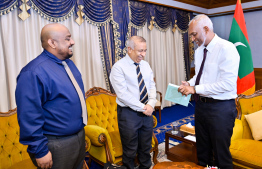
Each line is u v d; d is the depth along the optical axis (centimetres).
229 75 188
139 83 240
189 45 722
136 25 535
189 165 202
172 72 687
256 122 269
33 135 139
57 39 155
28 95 139
